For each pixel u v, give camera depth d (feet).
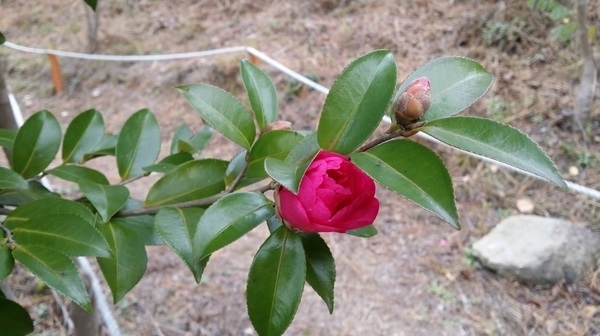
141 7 5.89
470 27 4.51
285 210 0.81
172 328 3.05
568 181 3.55
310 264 0.98
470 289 3.16
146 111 1.53
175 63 5.12
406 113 0.82
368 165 0.80
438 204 0.76
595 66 3.66
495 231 3.33
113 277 1.11
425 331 2.98
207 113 1.09
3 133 1.41
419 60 4.45
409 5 4.90
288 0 5.35
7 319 1.17
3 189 1.26
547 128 3.82
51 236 0.98
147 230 1.21
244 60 1.18
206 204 1.10
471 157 3.76
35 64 5.51
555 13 3.60
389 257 3.39
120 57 4.84
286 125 1.12
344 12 5.07
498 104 3.98
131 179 1.46
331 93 0.86
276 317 0.88
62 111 4.96
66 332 2.89
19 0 6.47
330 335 2.99
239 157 1.16
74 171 1.40
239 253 3.50
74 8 6.26
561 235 3.17
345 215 0.76
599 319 2.91
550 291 3.07
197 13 5.65
